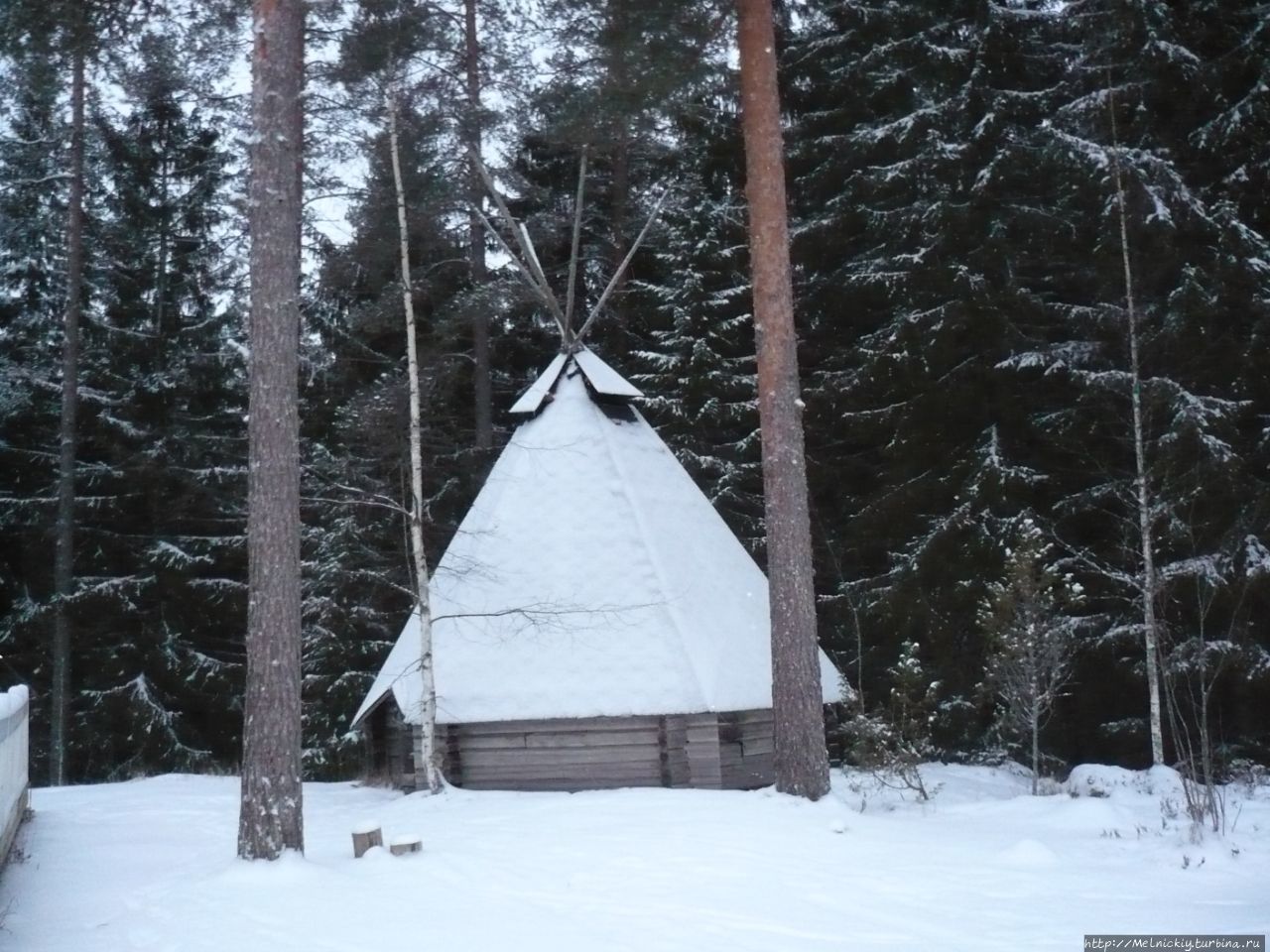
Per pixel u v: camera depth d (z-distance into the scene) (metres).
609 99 14.43
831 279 24.28
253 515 10.12
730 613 16.28
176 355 26.66
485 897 8.59
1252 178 19.64
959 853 10.08
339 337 26.20
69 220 24.41
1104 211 19.42
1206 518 18.73
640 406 24.14
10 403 25.75
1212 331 19.20
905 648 16.20
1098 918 7.75
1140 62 20.41
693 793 13.33
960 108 22.30
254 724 9.84
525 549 16.50
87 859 10.71
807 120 25.28
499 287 20.33
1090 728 20.89
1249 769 18.28
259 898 8.68
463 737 15.51
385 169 16.44
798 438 13.46
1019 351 21.27
